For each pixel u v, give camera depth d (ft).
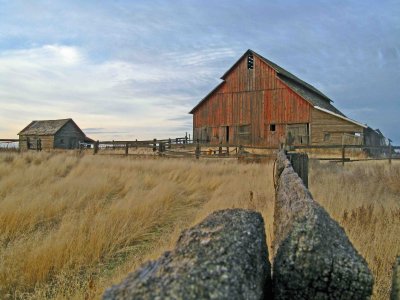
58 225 20.47
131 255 16.20
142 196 26.68
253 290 4.83
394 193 27.12
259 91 98.94
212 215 6.98
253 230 6.24
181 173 39.68
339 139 86.99
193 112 108.78
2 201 23.47
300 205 7.47
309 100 91.09
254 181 33.71
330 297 5.31
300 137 92.63
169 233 19.25
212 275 4.36
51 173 38.65
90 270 14.51
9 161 51.72
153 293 4.00
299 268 5.47
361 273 5.20
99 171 40.60
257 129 98.73
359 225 16.17
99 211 21.84
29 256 14.47
